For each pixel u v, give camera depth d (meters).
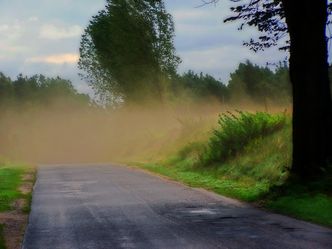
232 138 31.95
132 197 21.55
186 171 33.84
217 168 30.55
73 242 12.91
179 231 13.95
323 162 20.88
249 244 12.07
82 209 18.53
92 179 30.69
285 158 24.67
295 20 21.41
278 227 14.14
